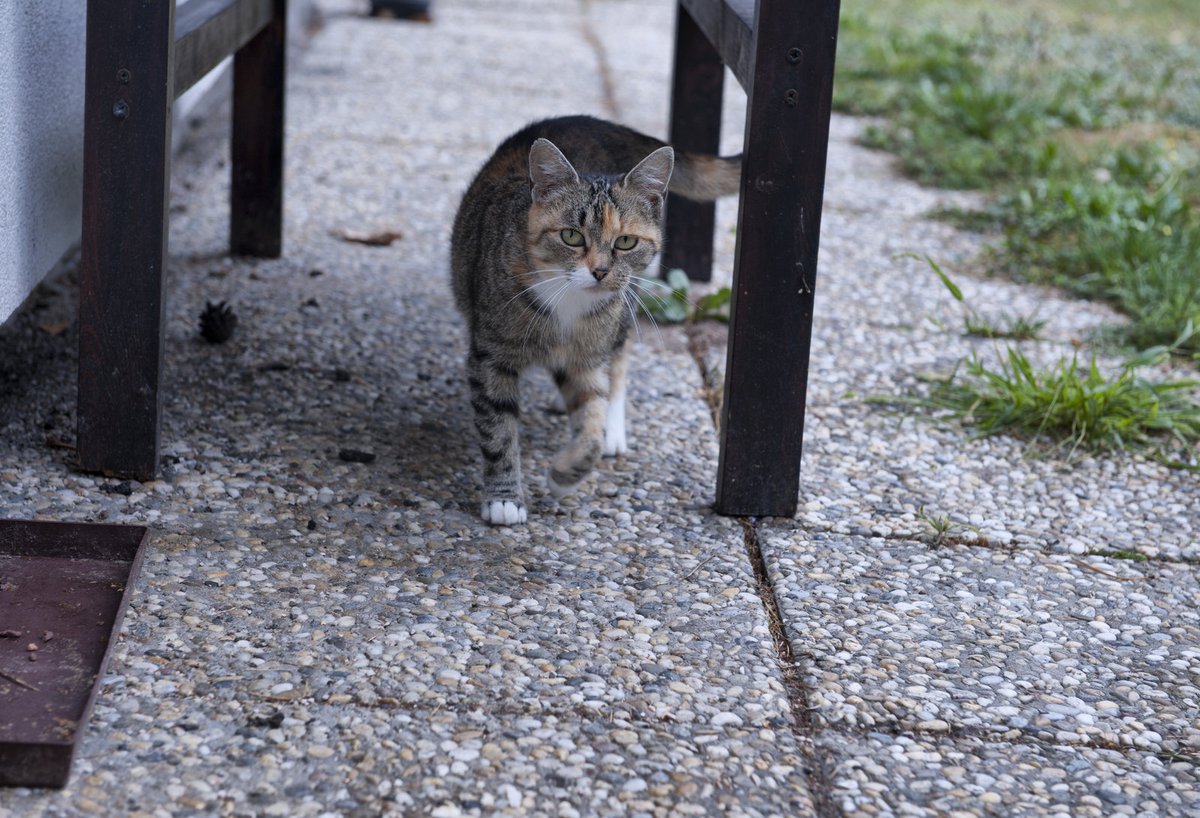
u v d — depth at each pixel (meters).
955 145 7.72
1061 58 10.69
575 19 12.21
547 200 3.45
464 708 2.62
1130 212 6.16
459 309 4.01
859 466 3.95
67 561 3.02
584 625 2.97
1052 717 2.75
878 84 9.35
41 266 3.74
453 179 6.68
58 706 2.49
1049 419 4.23
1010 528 3.62
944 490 3.83
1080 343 5.07
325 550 3.19
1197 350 4.98
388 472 3.64
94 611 2.83
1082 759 2.61
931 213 6.59
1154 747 2.67
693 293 5.36
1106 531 3.64
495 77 9.10
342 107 7.90
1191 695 2.87
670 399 4.39
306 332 4.59
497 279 3.50
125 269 3.29
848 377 4.63
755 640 2.96
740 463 3.53
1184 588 3.36
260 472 3.54
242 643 2.77
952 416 4.33
